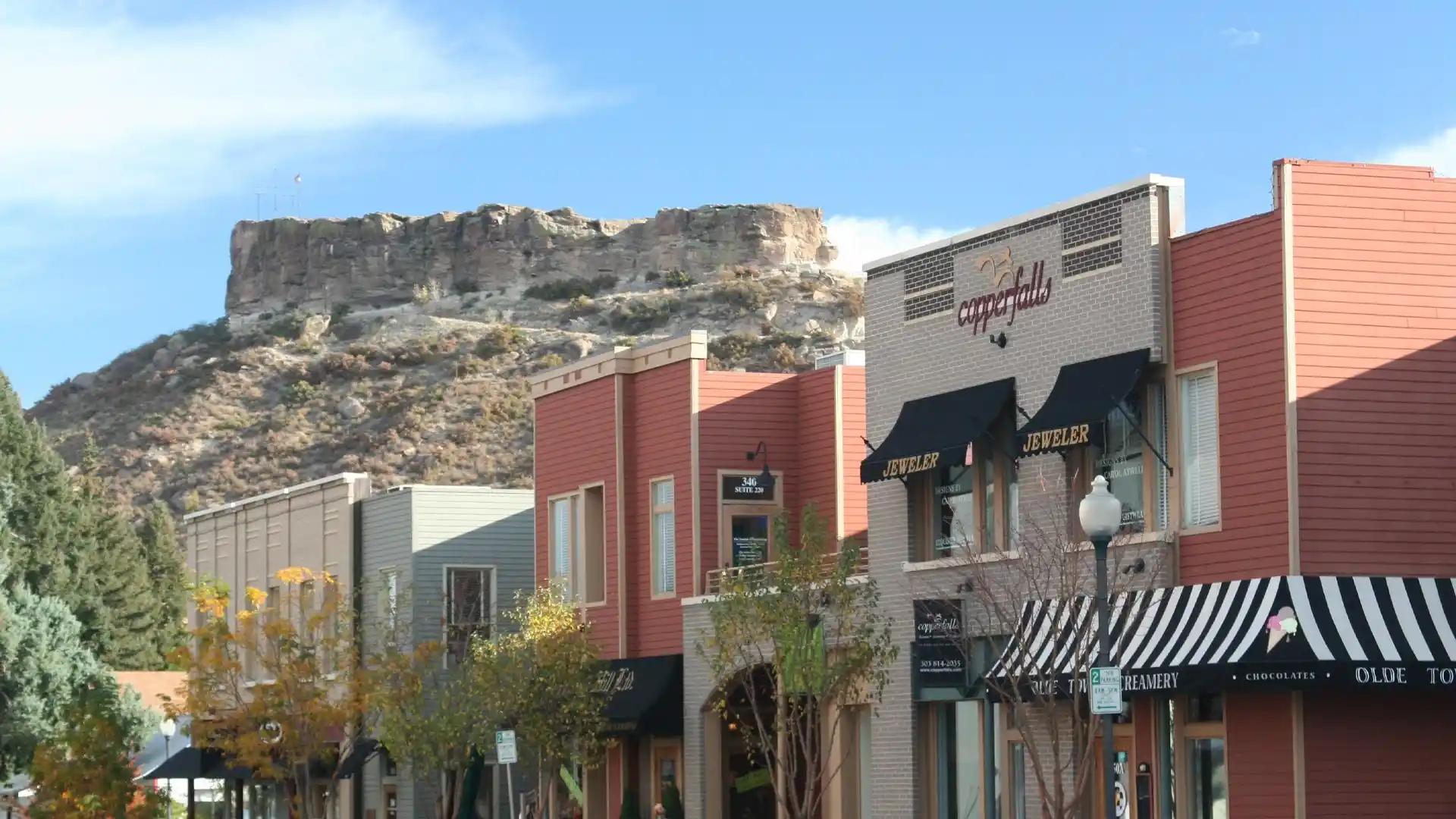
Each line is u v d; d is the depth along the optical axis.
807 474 73.75
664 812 68.62
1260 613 47.69
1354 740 47.62
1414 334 49.72
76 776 79.62
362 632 89.25
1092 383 53.66
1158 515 52.69
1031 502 56.38
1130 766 53.16
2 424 152.25
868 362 64.00
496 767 88.06
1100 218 54.78
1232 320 50.69
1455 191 50.59
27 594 121.94
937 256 61.34
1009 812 57.25
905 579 61.19
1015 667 50.81
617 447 75.75
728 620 60.59
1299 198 49.38
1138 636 50.59
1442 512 49.25
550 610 73.75
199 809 124.50
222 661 77.88
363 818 95.69
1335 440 48.75
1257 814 48.34
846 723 66.44
